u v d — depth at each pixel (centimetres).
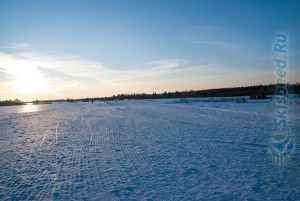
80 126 1753
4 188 570
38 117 2708
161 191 520
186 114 2366
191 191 512
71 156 859
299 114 1827
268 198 466
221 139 1048
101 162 766
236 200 462
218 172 623
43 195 525
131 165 720
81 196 514
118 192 525
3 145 1115
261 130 1209
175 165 699
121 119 2152
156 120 1955
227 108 2845
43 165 754
